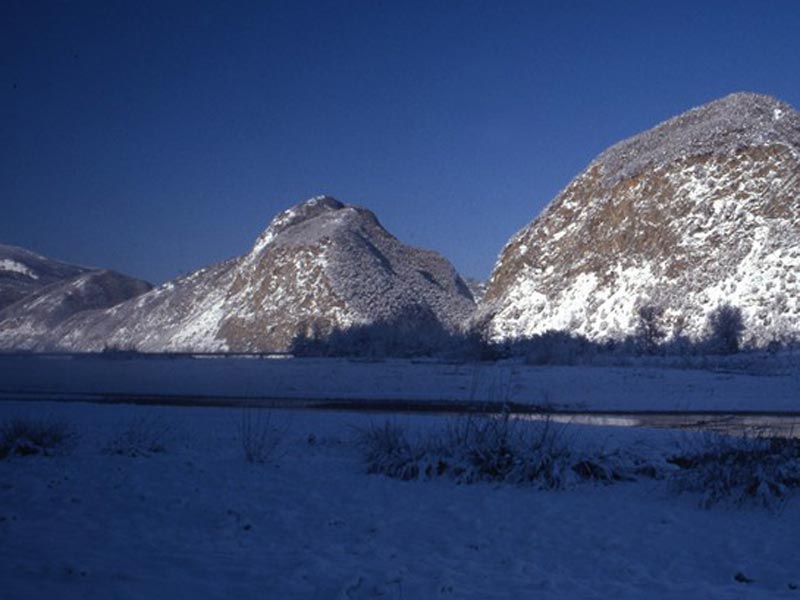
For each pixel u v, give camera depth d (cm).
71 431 1591
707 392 2827
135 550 770
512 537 855
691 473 1103
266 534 855
